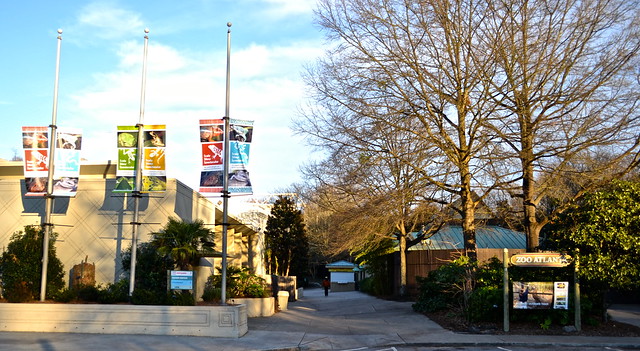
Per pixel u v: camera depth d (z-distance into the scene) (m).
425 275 31.02
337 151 22.23
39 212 20.42
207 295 20.84
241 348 14.01
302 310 26.52
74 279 19.11
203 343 14.72
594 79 18.98
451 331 16.94
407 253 31.66
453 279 20.12
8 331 16.42
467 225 21.61
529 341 14.91
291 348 14.19
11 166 23.05
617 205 15.97
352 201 24.00
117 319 16.20
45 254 17.86
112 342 14.65
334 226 28.20
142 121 18.39
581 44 19.16
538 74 19.56
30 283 17.97
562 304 16.62
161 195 20.06
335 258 71.12
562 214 18.28
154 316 16.12
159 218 19.92
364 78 21.11
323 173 25.27
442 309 21.69
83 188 20.36
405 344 14.84
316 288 72.94
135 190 18.02
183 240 17.94
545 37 19.53
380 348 14.40
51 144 18.50
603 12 18.81
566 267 17.67
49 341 14.72
